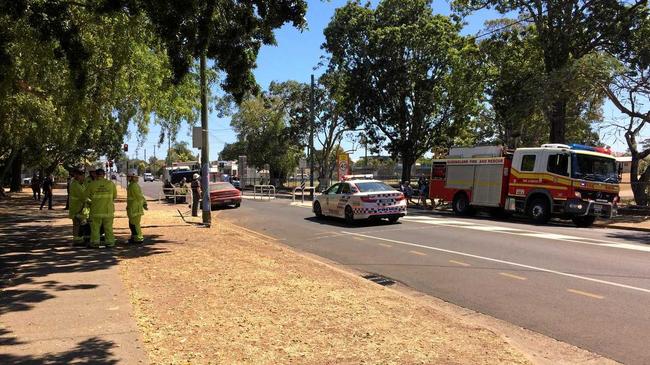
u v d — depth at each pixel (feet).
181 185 110.52
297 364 15.01
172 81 39.58
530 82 81.41
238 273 27.86
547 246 40.93
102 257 32.83
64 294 22.71
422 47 117.60
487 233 49.47
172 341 16.70
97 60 44.62
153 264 30.37
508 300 24.61
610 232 54.49
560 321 21.18
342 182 61.93
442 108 123.13
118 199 110.22
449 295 25.89
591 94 75.72
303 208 84.69
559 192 62.18
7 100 53.36
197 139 53.52
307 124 165.07
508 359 15.71
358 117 127.44
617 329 20.01
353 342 17.01
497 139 147.23
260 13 39.47
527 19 94.63
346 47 124.77
